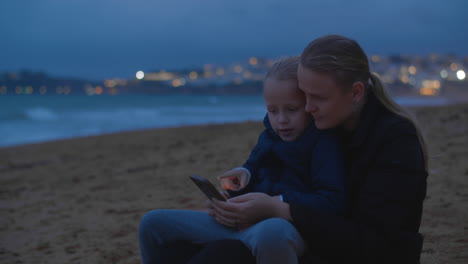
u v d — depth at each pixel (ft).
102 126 93.04
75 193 21.54
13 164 33.96
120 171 26.25
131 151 34.35
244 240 5.24
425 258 9.09
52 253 12.46
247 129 39.96
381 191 5.05
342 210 5.33
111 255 11.70
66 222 16.01
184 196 18.04
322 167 5.56
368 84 5.55
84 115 125.29
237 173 6.33
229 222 5.57
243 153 26.61
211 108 174.50
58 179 25.91
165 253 6.16
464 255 9.05
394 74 624.18
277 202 5.35
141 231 6.14
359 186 5.44
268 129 6.57
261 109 164.45
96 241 13.21
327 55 5.07
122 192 20.44
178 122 98.07
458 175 16.19
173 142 36.37
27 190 23.62
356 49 5.23
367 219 5.06
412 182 5.03
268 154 6.36
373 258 4.97
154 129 49.93
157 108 172.04
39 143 47.01
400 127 5.20
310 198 5.40
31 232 15.08
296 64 6.00
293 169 5.97
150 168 25.85
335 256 5.10
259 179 6.36
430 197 13.91
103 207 17.87
